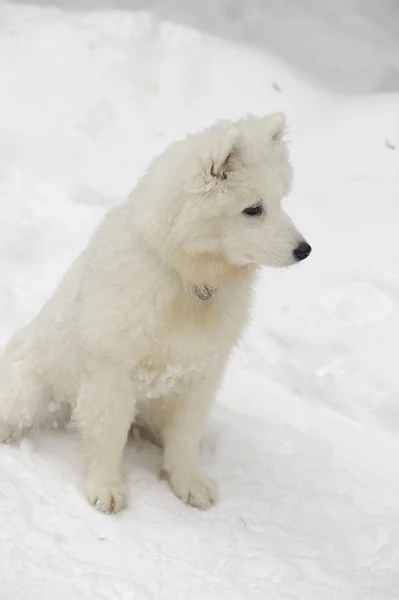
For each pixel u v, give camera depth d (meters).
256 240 2.87
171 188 2.80
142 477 3.54
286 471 3.78
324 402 4.39
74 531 3.09
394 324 4.79
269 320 4.84
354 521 3.50
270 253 2.89
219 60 7.40
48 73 6.98
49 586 2.74
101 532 3.12
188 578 2.93
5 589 2.68
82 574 2.84
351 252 5.46
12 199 5.53
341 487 3.74
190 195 2.75
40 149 6.09
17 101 6.60
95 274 3.14
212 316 3.08
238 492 3.58
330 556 3.23
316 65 7.57
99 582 2.80
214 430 3.96
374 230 5.70
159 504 3.38
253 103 7.04
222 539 3.21
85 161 6.11
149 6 7.88
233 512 3.44
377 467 3.94
